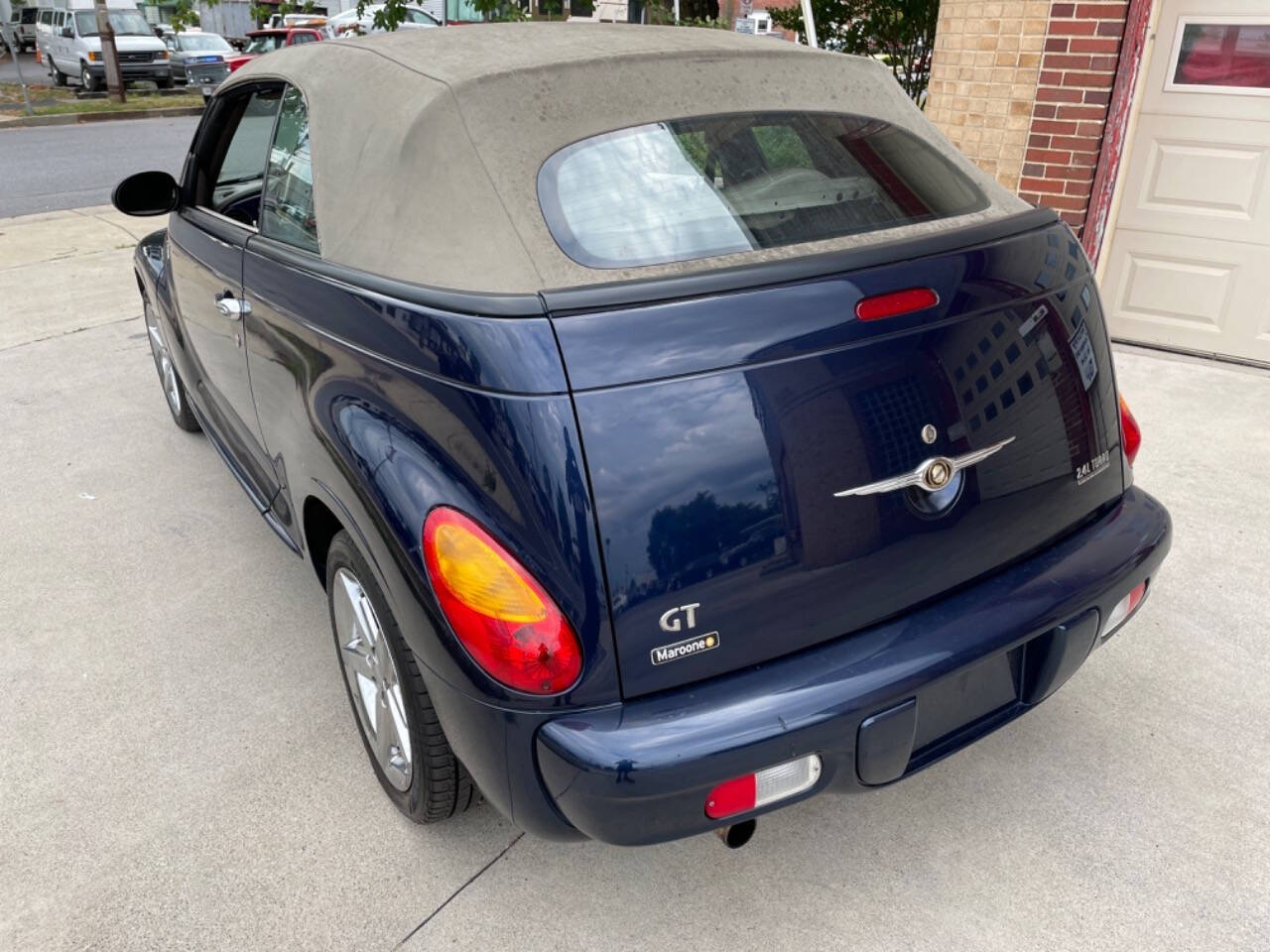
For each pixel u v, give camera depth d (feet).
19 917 6.89
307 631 10.23
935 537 6.05
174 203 11.00
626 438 5.34
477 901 6.99
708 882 7.11
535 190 6.16
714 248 6.15
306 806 7.89
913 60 24.89
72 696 9.26
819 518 5.65
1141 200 17.03
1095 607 6.59
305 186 7.93
